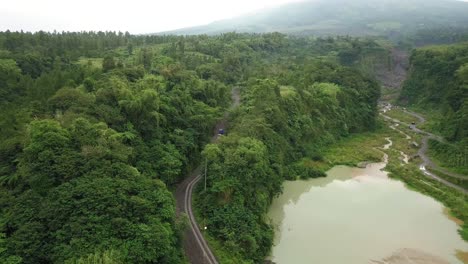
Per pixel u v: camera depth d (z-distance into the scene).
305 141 123.75
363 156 125.06
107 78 85.94
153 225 48.28
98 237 43.62
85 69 98.81
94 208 46.19
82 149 53.41
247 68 195.50
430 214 85.44
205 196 70.44
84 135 55.91
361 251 68.69
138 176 55.16
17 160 51.31
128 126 69.62
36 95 79.38
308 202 88.88
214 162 72.38
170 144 77.44
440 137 141.38
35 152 50.41
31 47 140.25
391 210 86.62
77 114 62.47
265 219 72.75
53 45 152.12
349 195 94.50
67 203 45.59
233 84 171.62
